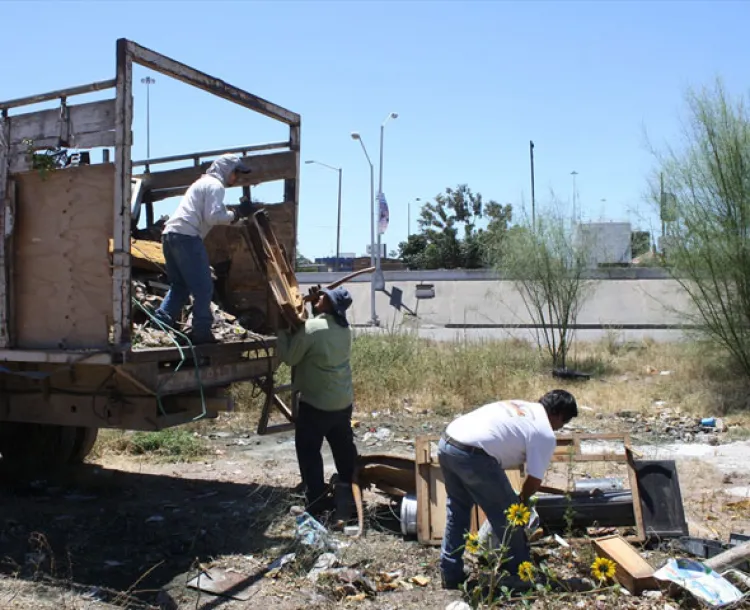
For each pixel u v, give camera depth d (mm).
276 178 7293
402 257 51906
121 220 4773
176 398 5711
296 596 4602
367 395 11859
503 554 4355
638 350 18078
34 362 5559
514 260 16422
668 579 4465
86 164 5285
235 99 6242
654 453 8766
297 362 6207
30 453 7246
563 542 5281
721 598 4246
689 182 12297
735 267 11945
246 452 8883
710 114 12148
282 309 6180
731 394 12086
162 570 5008
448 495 4844
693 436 9953
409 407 11469
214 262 7309
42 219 5160
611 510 5520
